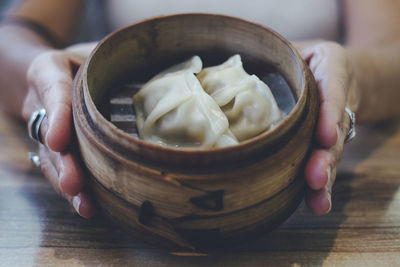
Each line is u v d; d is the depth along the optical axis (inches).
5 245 13.5
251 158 11.0
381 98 18.8
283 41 13.1
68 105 13.1
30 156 15.5
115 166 11.2
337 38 23.8
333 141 12.6
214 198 11.2
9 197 14.8
